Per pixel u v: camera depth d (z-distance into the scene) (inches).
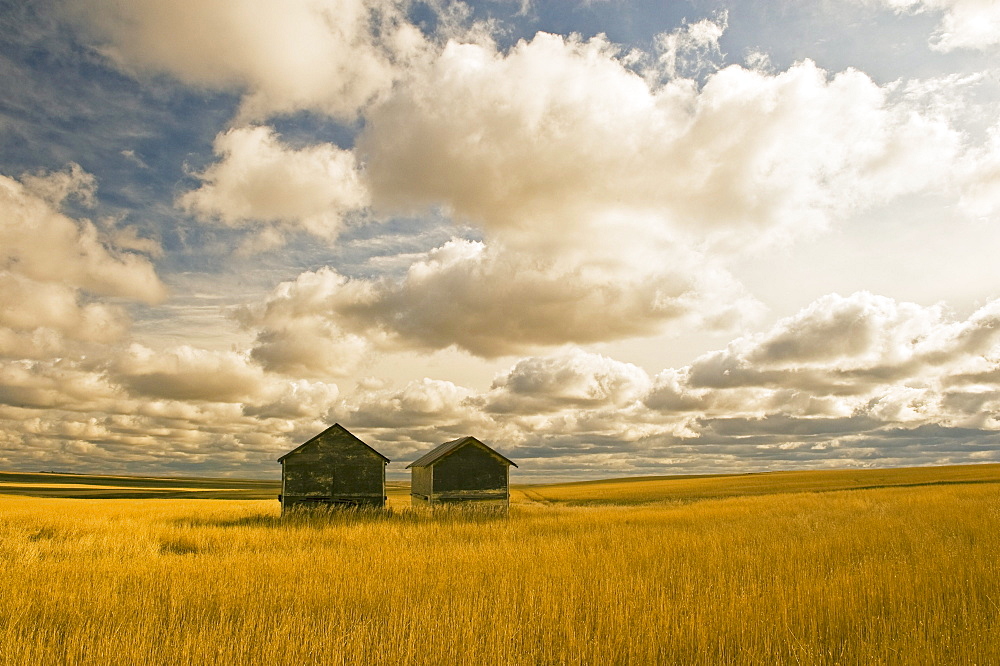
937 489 2030.0
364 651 340.2
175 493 4436.5
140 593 466.0
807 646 326.6
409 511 1493.6
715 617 379.6
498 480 1589.6
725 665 320.2
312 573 543.2
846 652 329.1
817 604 397.7
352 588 477.1
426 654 329.7
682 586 484.1
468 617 379.9
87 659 321.1
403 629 357.1
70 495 3907.5
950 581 440.1
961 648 314.3
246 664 320.8
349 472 1509.6
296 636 358.9
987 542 619.5
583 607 422.3
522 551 686.5
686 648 341.7
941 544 613.9
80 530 1001.5
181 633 372.5
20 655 324.5
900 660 309.0
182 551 829.2
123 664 318.3
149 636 353.4
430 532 989.2
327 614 411.5
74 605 425.4
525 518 1382.9
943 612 370.3
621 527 1026.1
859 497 1824.6
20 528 978.1
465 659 322.7
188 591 474.9
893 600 398.3
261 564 594.2
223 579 512.4
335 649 325.4
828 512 1248.2
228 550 777.6
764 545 684.7
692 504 1878.7
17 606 416.5
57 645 339.0
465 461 1581.0
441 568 565.9
